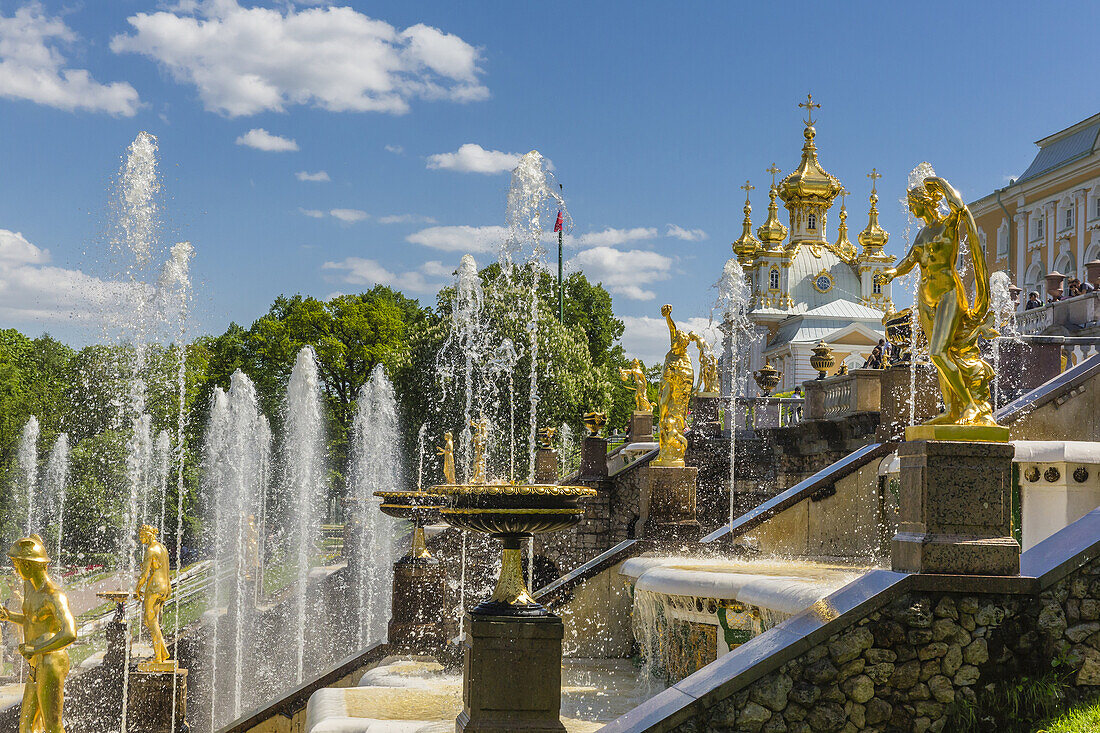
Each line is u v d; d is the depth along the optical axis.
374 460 60.03
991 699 9.01
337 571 48.44
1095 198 61.09
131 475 54.62
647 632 16.19
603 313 79.31
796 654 8.91
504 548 9.85
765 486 31.31
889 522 19.80
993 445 9.25
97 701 21.97
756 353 108.31
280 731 19.05
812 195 119.25
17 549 12.58
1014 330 26.48
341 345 73.62
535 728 9.28
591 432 34.97
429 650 19.50
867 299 115.56
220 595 44.72
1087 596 9.21
